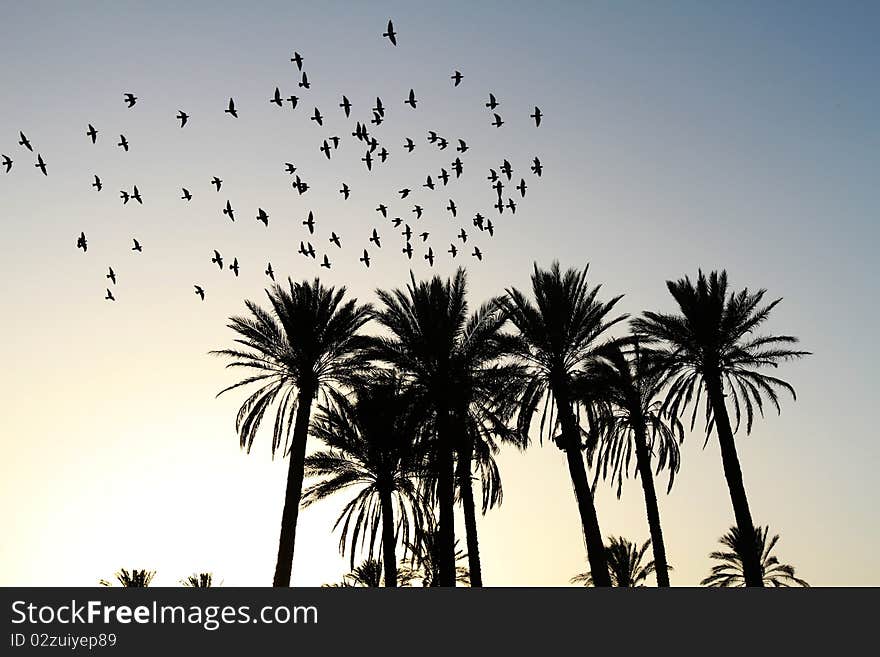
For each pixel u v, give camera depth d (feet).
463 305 104.58
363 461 126.41
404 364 103.40
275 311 110.11
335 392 115.75
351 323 112.47
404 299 105.50
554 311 107.04
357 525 125.70
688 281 115.65
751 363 113.39
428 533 130.00
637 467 126.93
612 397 115.96
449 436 99.66
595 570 96.58
